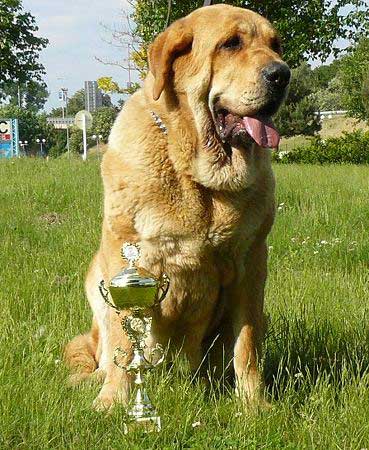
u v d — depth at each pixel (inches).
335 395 85.3
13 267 141.9
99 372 96.3
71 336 105.6
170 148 88.0
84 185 250.2
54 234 178.7
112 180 89.8
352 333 103.7
